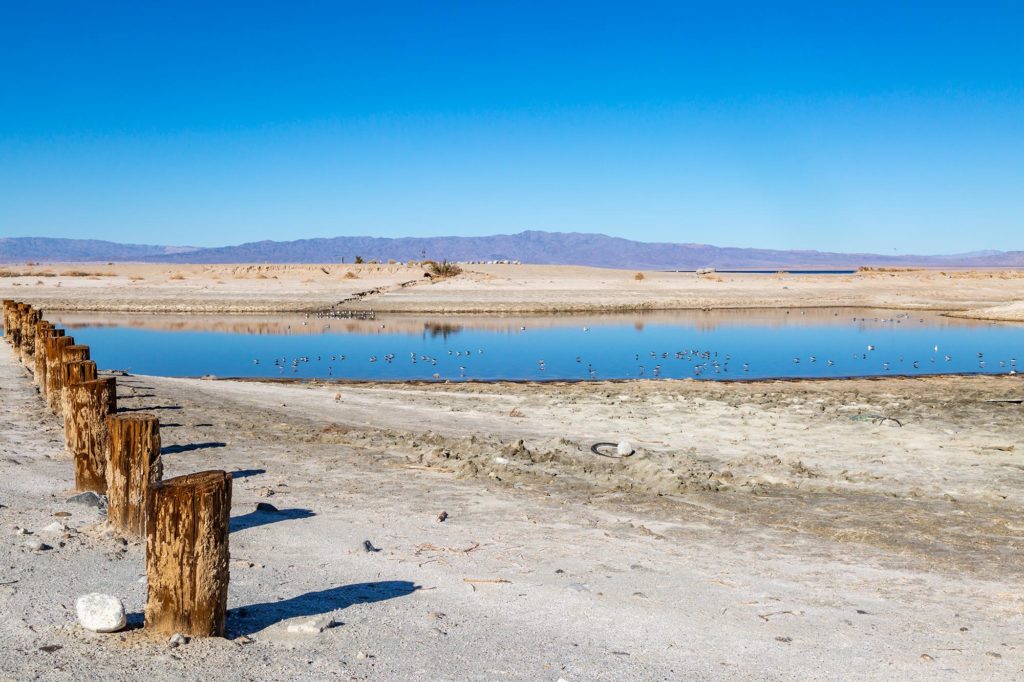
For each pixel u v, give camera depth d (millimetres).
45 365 17703
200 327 49438
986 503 11883
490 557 8516
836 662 6219
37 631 5785
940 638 6816
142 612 6309
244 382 26422
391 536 9078
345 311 59875
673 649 6340
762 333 47094
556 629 6641
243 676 5320
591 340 43031
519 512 10586
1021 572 8688
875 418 19219
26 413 16297
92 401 9898
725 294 73438
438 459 13859
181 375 30344
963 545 9680
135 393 20281
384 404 21375
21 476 10773
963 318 58031
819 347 40094
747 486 12672
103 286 74188
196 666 5410
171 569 5840
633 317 58219
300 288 73062
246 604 6719
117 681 5109
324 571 7738
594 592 7574
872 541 9766
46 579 6816
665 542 9445
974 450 15805
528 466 13805
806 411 20281
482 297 67750
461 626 6574
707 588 7867
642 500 11664
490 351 38062
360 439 15734
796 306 67750
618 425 18516
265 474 12062
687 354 36344
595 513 10742
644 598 7480
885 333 47188
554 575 8016
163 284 75812
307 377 29828
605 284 79000
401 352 37406
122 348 38844
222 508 5934
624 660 6062
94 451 9938
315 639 6070
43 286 74312
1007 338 44531
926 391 24969
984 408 20859
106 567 7266
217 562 5922
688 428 18125
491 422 18844
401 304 63125
